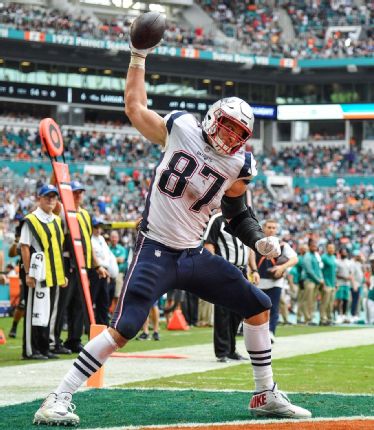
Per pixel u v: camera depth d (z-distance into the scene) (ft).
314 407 58.08
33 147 407.64
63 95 421.18
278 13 493.36
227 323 96.73
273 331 123.54
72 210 89.81
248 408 55.01
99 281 124.77
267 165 458.09
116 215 359.25
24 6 441.27
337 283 212.43
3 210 323.98
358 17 486.79
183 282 53.11
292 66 464.24
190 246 52.85
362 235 401.29
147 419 52.11
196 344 125.29
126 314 51.13
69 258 107.24
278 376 81.61
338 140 476.13
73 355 105.29
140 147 428.97
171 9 484.33
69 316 109.09
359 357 103.76
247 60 452.76
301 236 368.68
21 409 56.29
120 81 446.60
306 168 460.14
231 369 87.51
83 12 458.09
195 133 51.88
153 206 52.21
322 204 431.02
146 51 51.57
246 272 98.32
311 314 195.11
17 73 422.41
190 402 60.13
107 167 400.88
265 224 121.90
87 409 56.39
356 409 57.21
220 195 52.70
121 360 98.37
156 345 123.13
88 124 437.17
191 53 438.81
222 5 489.67
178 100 447.01
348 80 476.13
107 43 417.08
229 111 50.65
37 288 97.71
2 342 123.34
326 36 483.92
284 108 440.45
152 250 52.11
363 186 442.50
